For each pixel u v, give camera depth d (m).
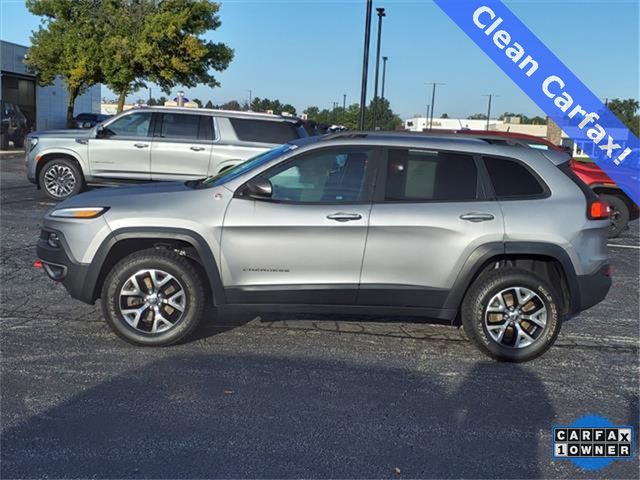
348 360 5.10
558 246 5.05
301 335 5.64
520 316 5.14
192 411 4.09
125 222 4.99
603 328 6.28
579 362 5.30
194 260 5.24
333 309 5.16
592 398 4.58
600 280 5.20
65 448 3.58
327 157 5.17
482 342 5.14
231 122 11.94
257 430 3.88
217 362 4.92
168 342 5.11
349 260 5.03
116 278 5.00
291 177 5.13
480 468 3.57
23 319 5.75
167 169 11.89
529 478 3.50
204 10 27.58
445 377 4.84
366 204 5.05
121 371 4.68
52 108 39.50
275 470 3.44
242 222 4.99
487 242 5.02
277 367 4.88
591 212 5.18
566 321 6.49
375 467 3.52
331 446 3.72
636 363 5.33
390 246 5.02
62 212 5.12
